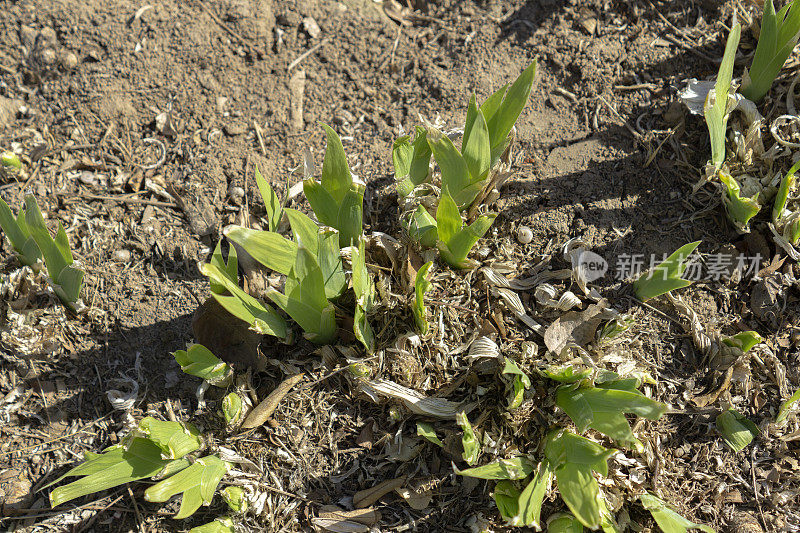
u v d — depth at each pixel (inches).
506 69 46.7
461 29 47.6
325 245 40.8
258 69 47.1
